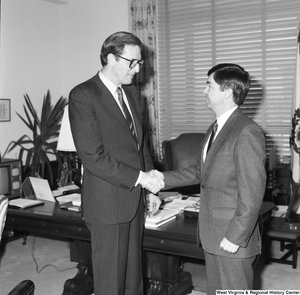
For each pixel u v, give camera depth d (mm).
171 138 5512
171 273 2992
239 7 4961
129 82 2359
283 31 4777
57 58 5805
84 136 2234
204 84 5270
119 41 2258
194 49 5266
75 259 3469
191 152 4035
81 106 2248
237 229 1864
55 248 4406
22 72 5297
